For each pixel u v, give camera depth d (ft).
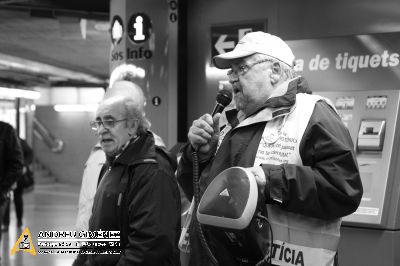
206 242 6.36
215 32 14.43
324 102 6.53
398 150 10.57
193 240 6.84
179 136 14.84
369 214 10.44
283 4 13.50
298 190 5.89
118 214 7.09
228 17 14.25
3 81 49.90
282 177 5.94
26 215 32.35
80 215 9.45
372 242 10.48
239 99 6.77
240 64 6.64
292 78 6.75
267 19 13.73
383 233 10.37
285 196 5.93
